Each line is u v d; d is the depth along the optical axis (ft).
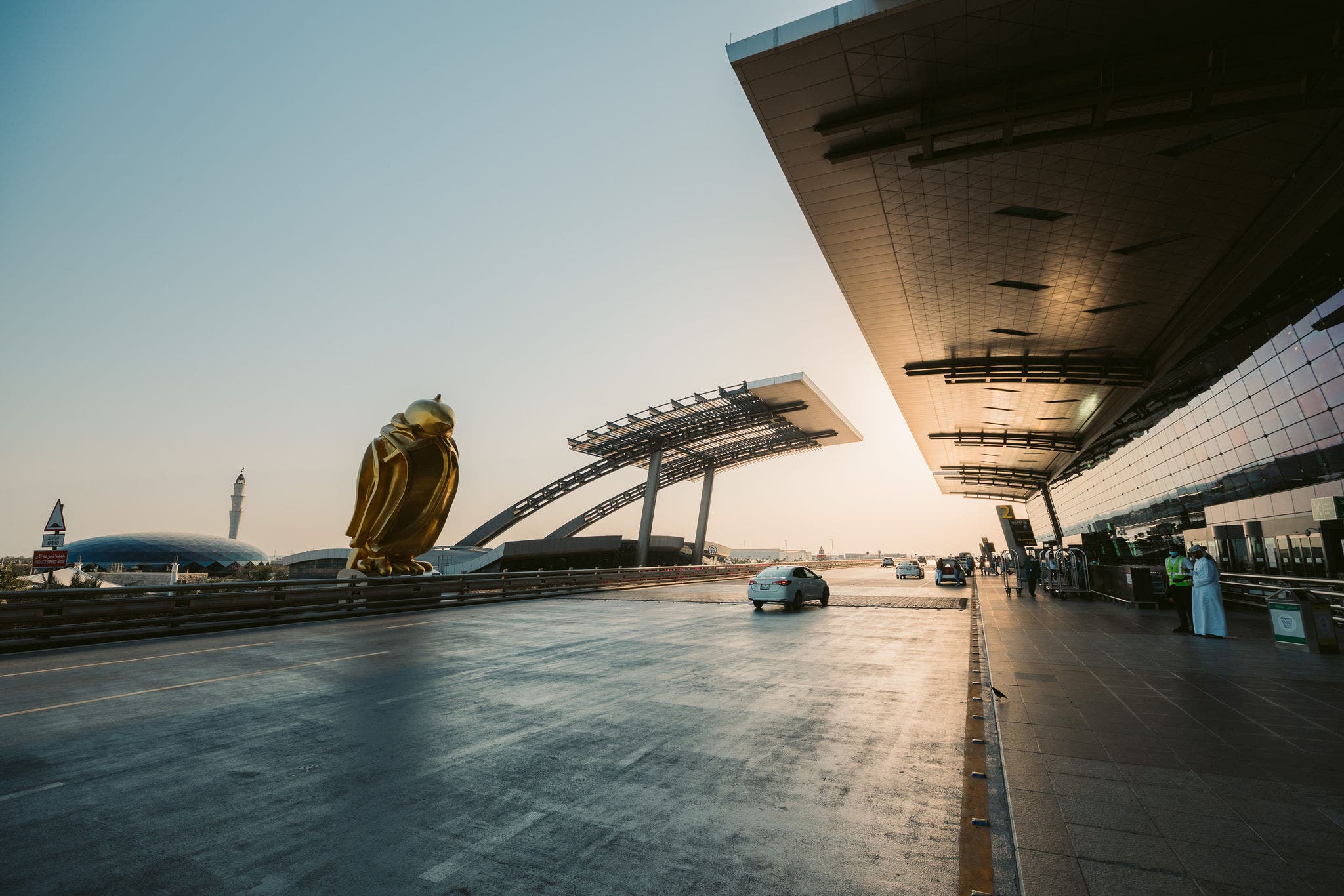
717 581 146.30
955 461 155.63
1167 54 33.30
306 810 15.31
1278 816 13.73
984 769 18.03
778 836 13.85
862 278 58.59
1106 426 102.37
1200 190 43.06
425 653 39.63
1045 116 35.76
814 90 37.81
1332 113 35.19
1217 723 21.01
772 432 186.70
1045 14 32.04
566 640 45.70
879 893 11.44
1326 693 25.26
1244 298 55.16
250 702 26.32
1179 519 88.58
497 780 17.29
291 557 228.02
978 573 172.24
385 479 74.02
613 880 11.94
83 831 14.16
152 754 19.60
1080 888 10.88
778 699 26.78
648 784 16.96
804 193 46.75
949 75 36.35
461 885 11.81
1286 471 63.21
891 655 38.04
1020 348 73.10
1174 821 13.52
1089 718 21.86
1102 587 75.20
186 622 50.26
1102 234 48.98
